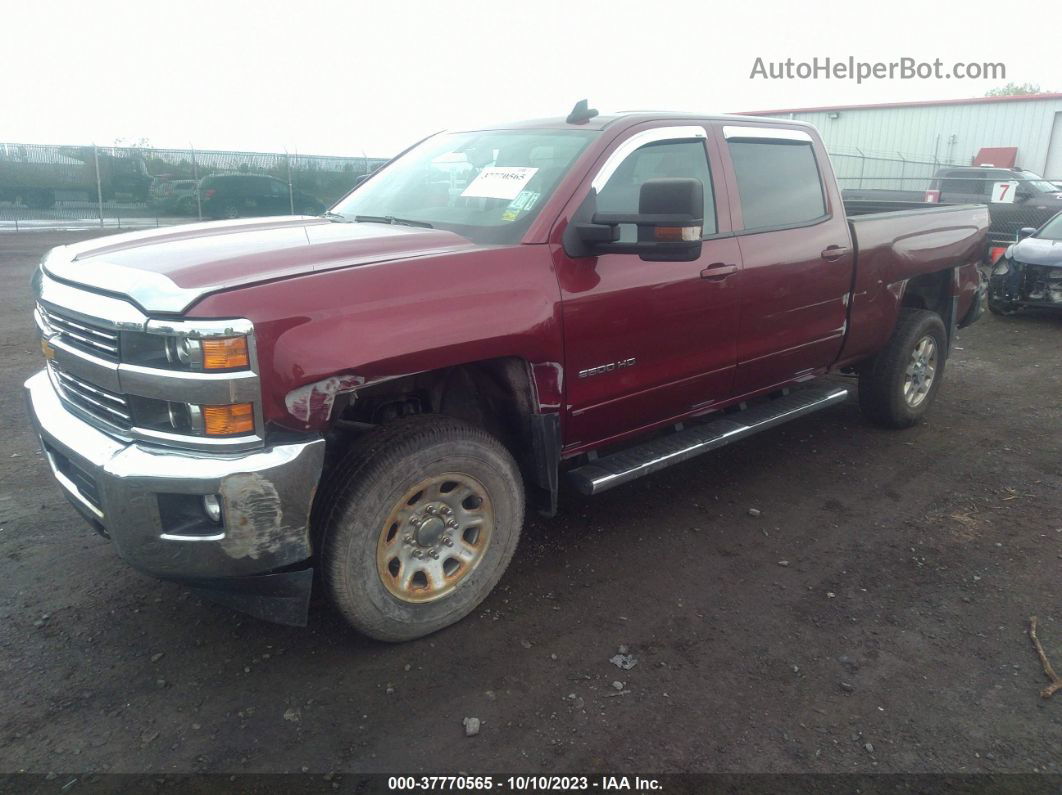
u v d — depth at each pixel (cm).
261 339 238
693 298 360
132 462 243
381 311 261
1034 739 260
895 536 398
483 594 320
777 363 425
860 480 466
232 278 246
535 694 278
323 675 286
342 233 313
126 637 305
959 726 266
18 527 386
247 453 243
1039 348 809
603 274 325
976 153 2273
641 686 283
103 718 262
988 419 577
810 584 353
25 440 499
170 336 236
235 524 243
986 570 365
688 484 458
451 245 301
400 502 281
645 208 292
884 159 2253
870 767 247
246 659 294
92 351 263
